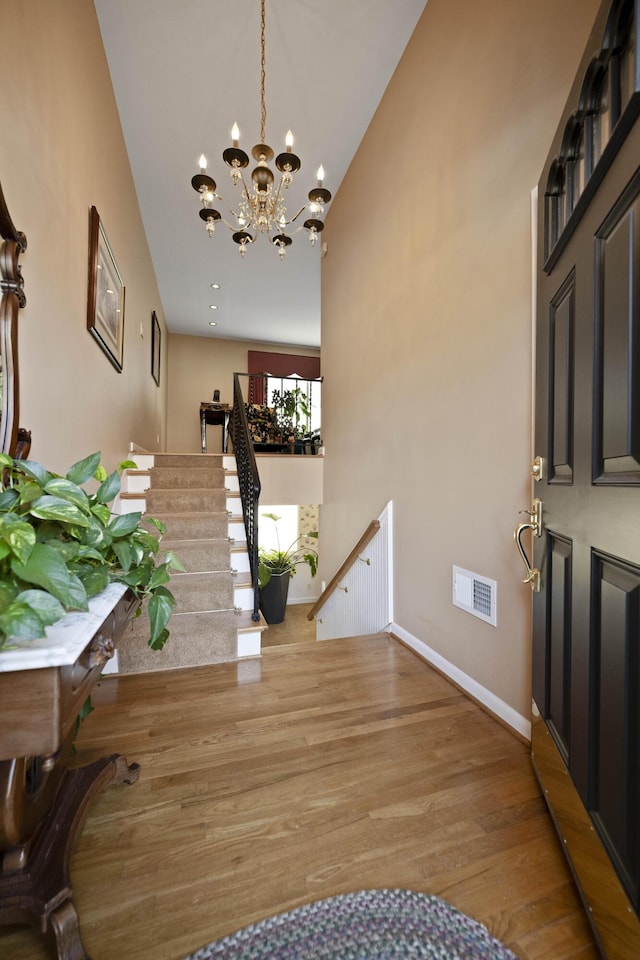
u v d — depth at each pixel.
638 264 0.83
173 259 5.48
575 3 1.51
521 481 1.77
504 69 1.88
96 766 1.33
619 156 0.89
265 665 2.37
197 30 2.65
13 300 1.24
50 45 1.67
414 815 1.30
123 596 1.12
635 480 0.83
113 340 2.88
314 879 1.09
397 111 2.94
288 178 2.50
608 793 0.91
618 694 0.88
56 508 0.81
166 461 4.07
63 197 1.84
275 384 8.59
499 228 1.91
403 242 2.86
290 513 8.09
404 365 2.83
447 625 2.27
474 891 1.06
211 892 1.05
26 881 0.92
